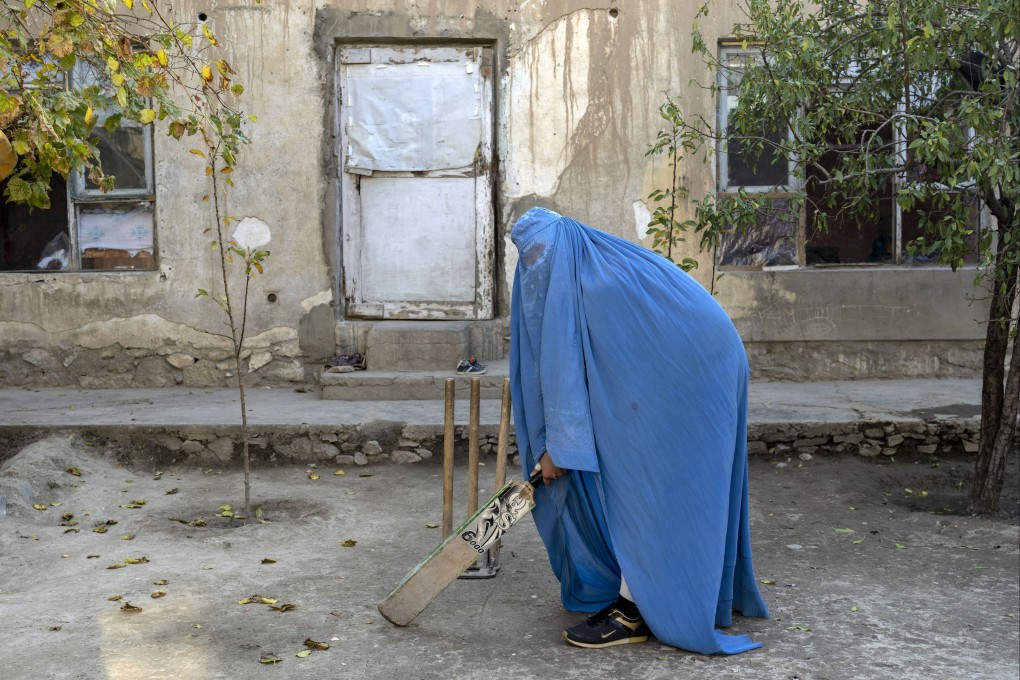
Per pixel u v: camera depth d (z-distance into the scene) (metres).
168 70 4.27
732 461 3.29
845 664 3.13
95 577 3.94
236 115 4.61
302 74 7.45
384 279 7.79
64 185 7.64
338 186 7.69
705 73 7.38
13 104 3.47
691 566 3.16
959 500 5.38
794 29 5.43
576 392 3.17
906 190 4.80
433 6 7.43
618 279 3.19
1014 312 6.77
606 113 7.43
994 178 4.39
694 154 7.37
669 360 3.16
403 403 6.74
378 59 7.61
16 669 3.01
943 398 6.66
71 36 3.66
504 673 3.02
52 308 7.55
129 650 3.17
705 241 5.90
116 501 5.22
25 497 5.07
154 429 6.02
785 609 3.66
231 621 3.45
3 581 3.91
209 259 7.52
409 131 7.65
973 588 3.94
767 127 6.19
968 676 3.05
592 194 7.47
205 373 7.59
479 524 3.38
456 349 7.19
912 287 7.36
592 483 3.33
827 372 7.49
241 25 7.42
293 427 6.03
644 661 3.13
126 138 7.61
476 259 7.72
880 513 5.08
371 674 3.01
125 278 7.54
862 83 5.64
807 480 5.62
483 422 6.07
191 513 5.03
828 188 7.27
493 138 7.64
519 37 7.44
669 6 7.36
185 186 7.48
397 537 4.61
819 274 7.40
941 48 4.75
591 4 7.38
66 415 6.33
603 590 3.48
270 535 4.61
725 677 3.00
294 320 7.55
